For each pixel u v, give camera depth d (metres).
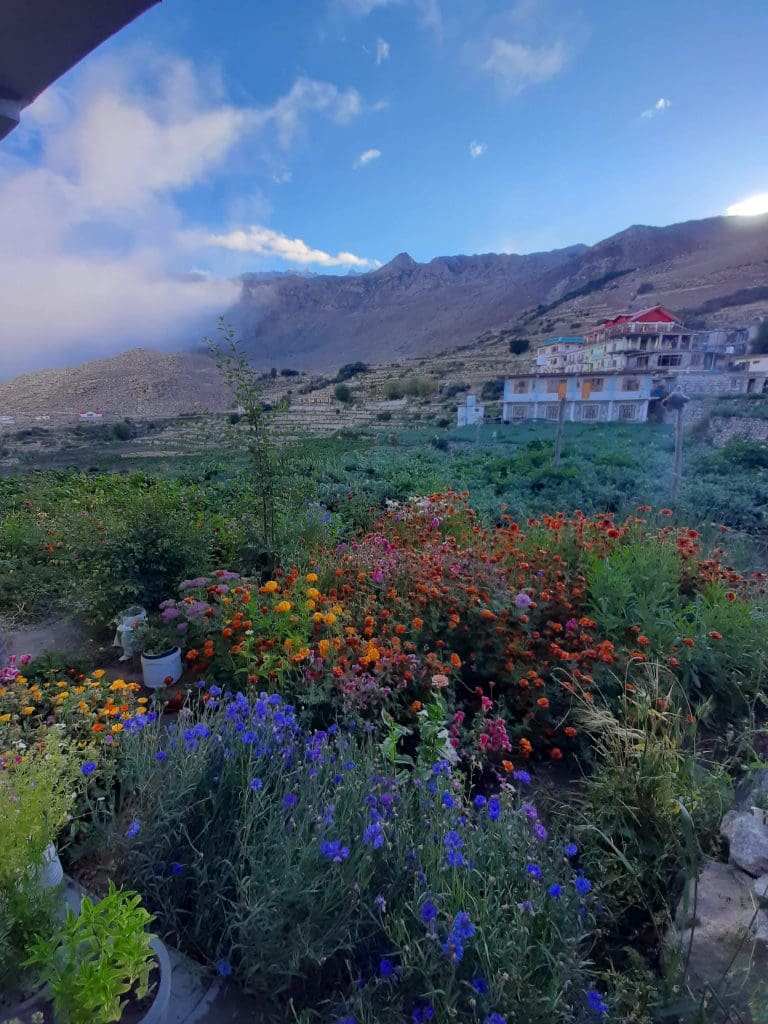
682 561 4.19
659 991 1.52
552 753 2.60
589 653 2.89
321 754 1.99
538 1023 1.32
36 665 3.37
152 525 4.61
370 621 3.23
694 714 2.80
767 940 1.61
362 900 1.55
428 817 1.82
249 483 5.47
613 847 1.91
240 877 1.64
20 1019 1.17
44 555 5.94
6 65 2.24
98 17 2.00
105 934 1.18
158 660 3.36
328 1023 1.41
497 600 3.37
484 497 9.16
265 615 3.38
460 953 1.28
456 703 2.95
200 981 1.54
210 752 1.92
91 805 1.88
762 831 1.98
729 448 10.93
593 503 8.33
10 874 1.29
